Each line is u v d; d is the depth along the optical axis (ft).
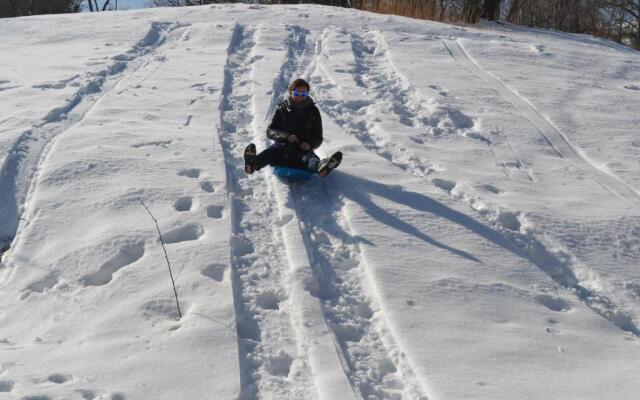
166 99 25.23
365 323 11.90
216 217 15.51
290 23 41.50
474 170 19.92
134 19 42.93
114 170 17.39
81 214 15.06
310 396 9.77
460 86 29.30
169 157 18.69
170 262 13.16
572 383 10.11
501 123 24.54
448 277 13.33
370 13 46.52
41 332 11.03
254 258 13.85
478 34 43.01
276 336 11.27
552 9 85.30
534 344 11.25
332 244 14.74
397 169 19.34
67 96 25.17
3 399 8.96
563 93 29.53
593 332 11.97
